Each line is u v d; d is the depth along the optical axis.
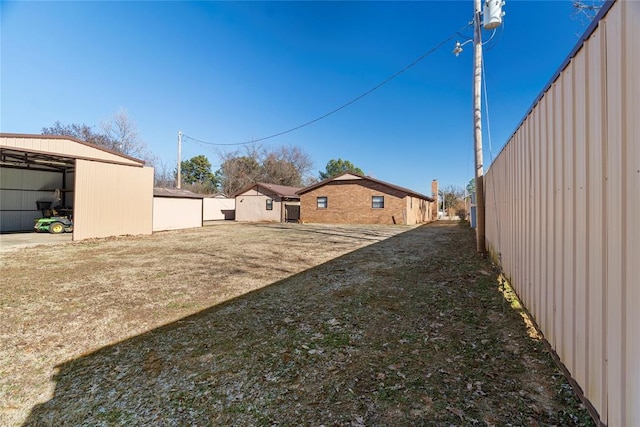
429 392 2.06
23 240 10.79
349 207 21.02
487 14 6.84
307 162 42.84
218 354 2.69
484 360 2.45
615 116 1.37
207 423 1.83
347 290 4.53
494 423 1.73
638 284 1.20
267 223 21.41
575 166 1.86
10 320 3.53
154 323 3.43
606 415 1.48
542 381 2.12
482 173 7.27
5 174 14.37
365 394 2.07
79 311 3.80
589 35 1.63
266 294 4.44
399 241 10.16
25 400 2.09
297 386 2.19
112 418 1.89
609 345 1.44
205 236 12.26
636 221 1.21
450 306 3.75
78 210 10.69
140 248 8.99
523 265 3.48
